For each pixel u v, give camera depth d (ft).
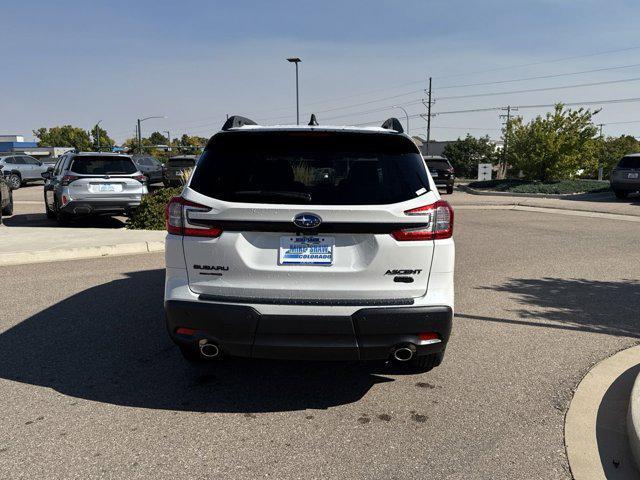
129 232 35.47
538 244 34.12
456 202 65.92
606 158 196.65
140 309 19.19
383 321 10.72
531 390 12.94
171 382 13.28
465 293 21.76
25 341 15.92
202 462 9.84
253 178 11.07
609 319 18.47
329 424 11.30
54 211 43.50
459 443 10.59
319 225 10.62
